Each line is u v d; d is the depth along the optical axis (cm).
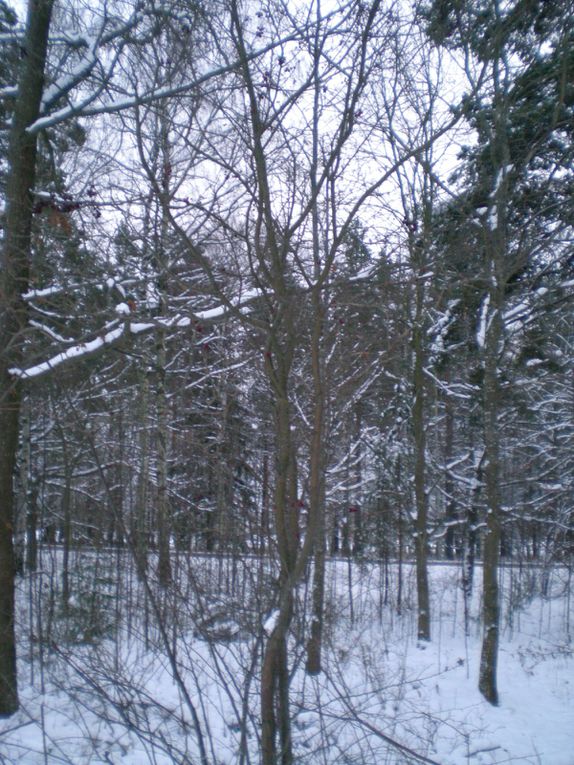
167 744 380
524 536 1684
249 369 711
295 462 388
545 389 1428
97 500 520
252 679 404
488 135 768
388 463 1360
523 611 1541
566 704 956
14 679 681
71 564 1016
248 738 414
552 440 1448
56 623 597
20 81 814
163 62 464
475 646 1230
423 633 1213
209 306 671
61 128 848
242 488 419
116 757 487
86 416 616
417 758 465
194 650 407
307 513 413
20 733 600
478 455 1396
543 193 822
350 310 421
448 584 1644
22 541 1268
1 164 916
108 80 606
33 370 723
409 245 489
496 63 584
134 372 1115
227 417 693
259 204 376
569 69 645
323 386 384
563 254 834
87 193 705
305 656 451
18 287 758
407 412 1383
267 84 415
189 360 1259
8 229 774
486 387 993
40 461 1445
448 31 552
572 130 796
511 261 762
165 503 440
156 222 545
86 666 434
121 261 692
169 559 403
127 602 503
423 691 932
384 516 1491
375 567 1515
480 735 805
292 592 362
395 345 436
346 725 463
